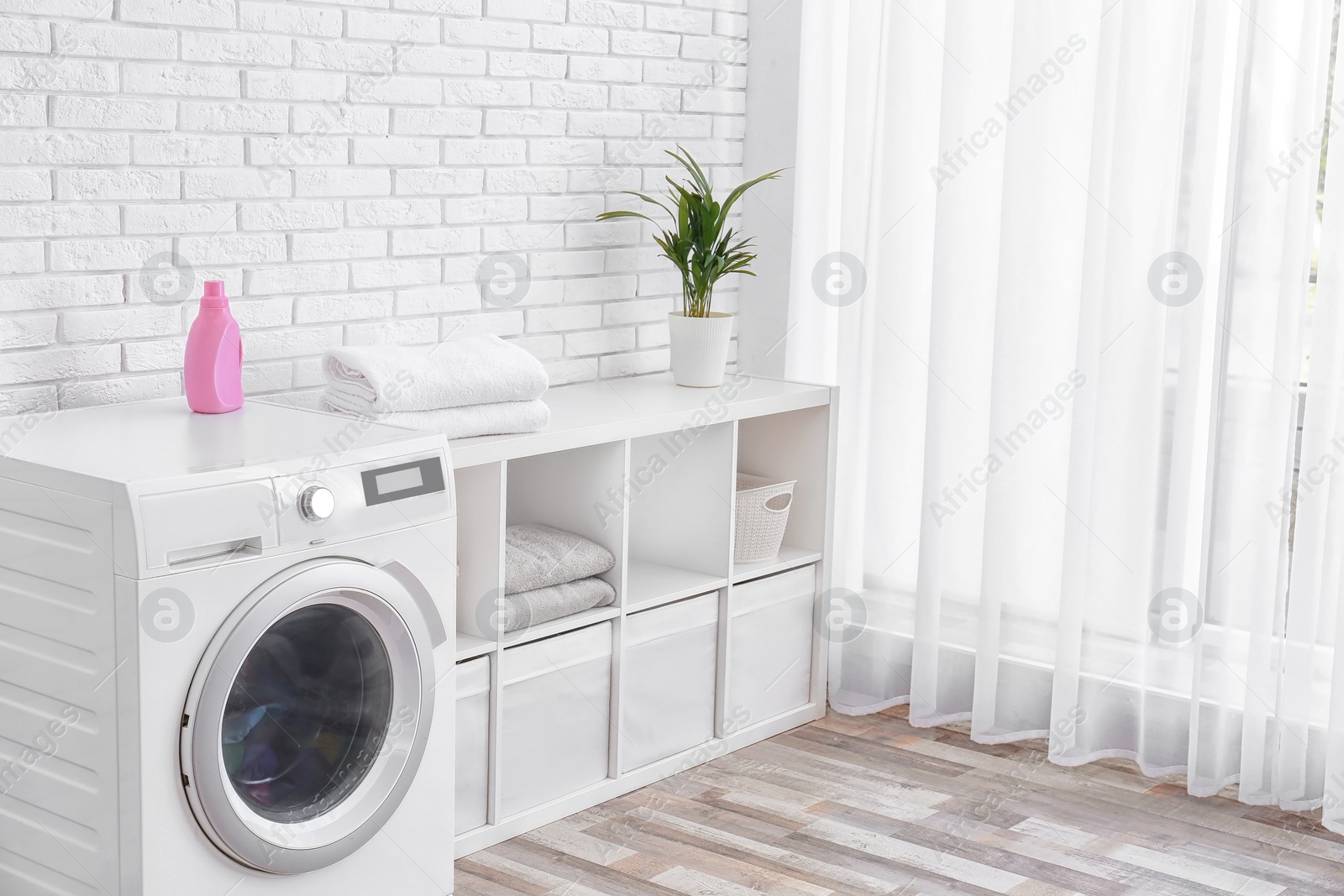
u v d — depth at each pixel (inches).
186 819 76.3
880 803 112.5
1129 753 124.2
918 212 129.6
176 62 93.0
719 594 119.5
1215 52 111.4
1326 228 106.2
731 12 136.9
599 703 109.8
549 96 120.0
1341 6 106.3
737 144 140.0
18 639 78.4
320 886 84.4
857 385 133.4
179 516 73.0
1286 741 112.0
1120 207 116.0
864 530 134.3
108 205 90.8
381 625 84.9
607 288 128.5
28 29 85.0
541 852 101.3
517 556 103.3
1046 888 98.2
